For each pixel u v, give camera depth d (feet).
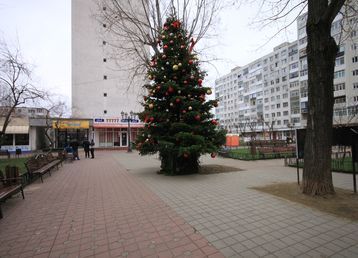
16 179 20.65
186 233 12.78
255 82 238.48
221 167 37.37
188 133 27.89
